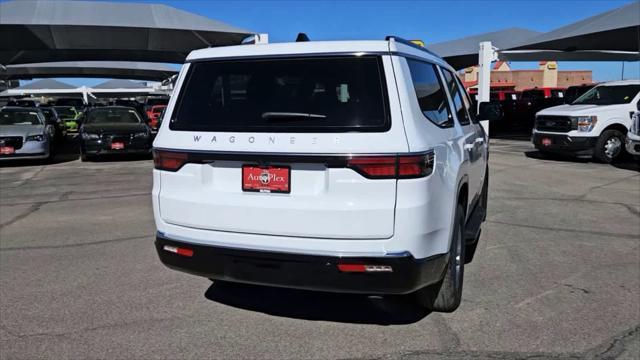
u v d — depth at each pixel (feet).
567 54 77.77
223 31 58.29
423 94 11.65
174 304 13.94
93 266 17.04
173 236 11.80
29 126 45.98
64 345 11.68
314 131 10.44
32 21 53.31
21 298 14.35
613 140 41.75
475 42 71.41
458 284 13.21
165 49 72.90
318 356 11.19
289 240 10.73
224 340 11.93
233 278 11.30
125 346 11.64
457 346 11.56
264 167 10.79
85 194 30.53
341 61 10.82
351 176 10.21
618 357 10.98
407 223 10.16
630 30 50.93
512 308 13.53
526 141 64.34
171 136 11.75
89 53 82.17
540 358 10.99
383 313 13.33
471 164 15.25
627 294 14.42
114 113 50.96
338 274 10.43
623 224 22.15
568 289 14.82
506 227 21.74
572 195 28.60
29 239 20.47
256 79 11.25
